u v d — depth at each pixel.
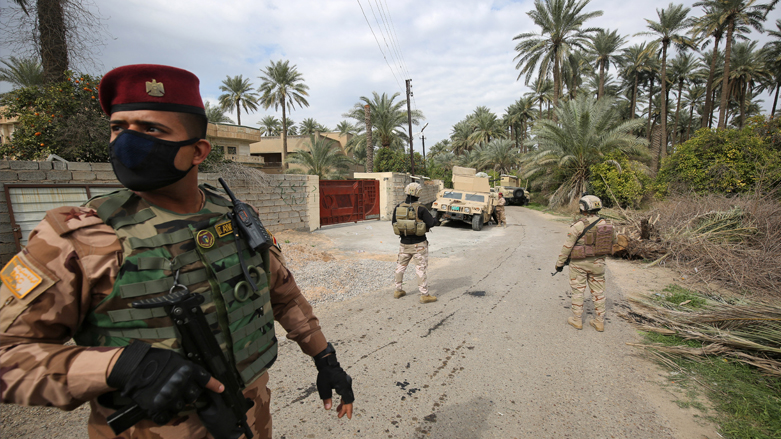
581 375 3.14
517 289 5.61
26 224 5.18
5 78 13.61
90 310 0.83
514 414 2.62
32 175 5.25
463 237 11.15
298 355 3.41
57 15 7.08
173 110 0.88
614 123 20.33
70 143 6.77
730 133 14.08
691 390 2.91
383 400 2.77
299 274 5.92
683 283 5.88
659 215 8.67
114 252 0.82
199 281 0.93
